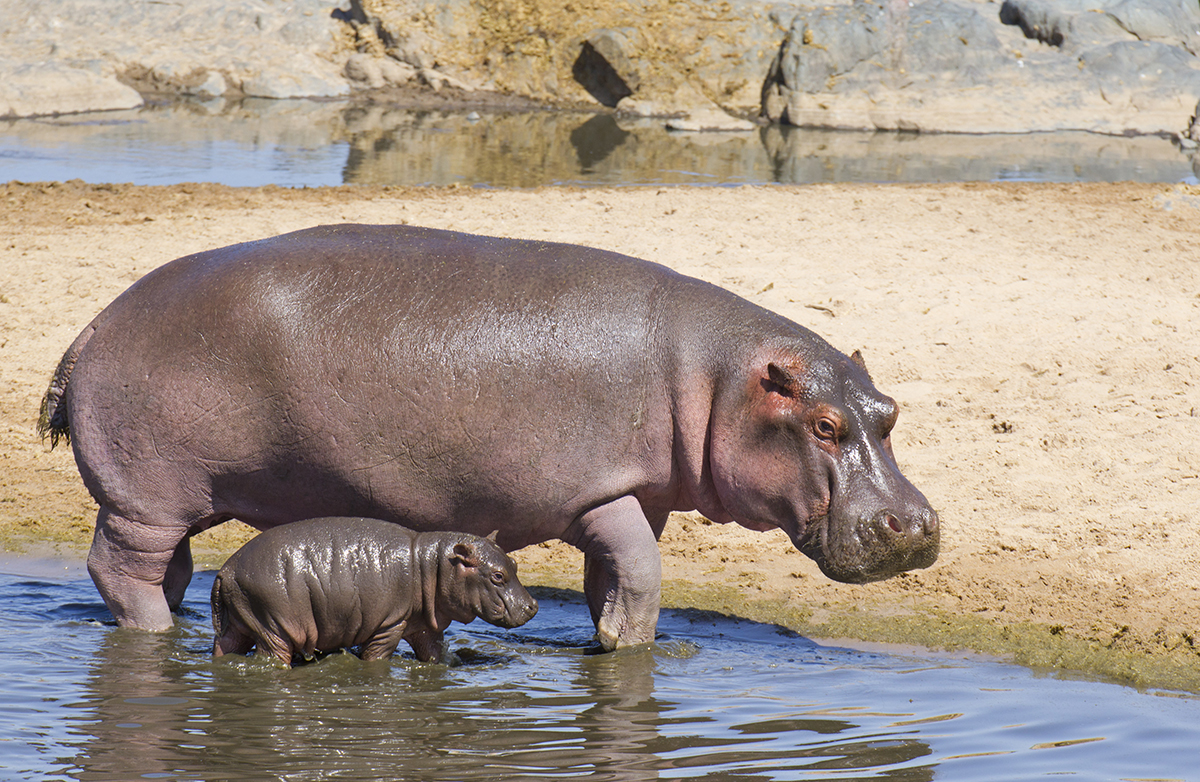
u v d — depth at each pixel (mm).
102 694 25250
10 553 34625
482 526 27969
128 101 113375
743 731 24094
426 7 132375
